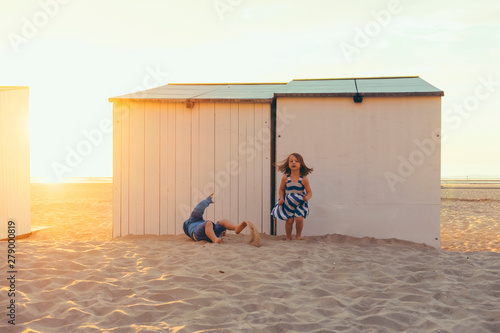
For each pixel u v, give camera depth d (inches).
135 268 193.8
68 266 192.7
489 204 679.1
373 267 204.1
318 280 182.5
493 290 171.2
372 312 146.6
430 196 292.5
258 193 309.4
